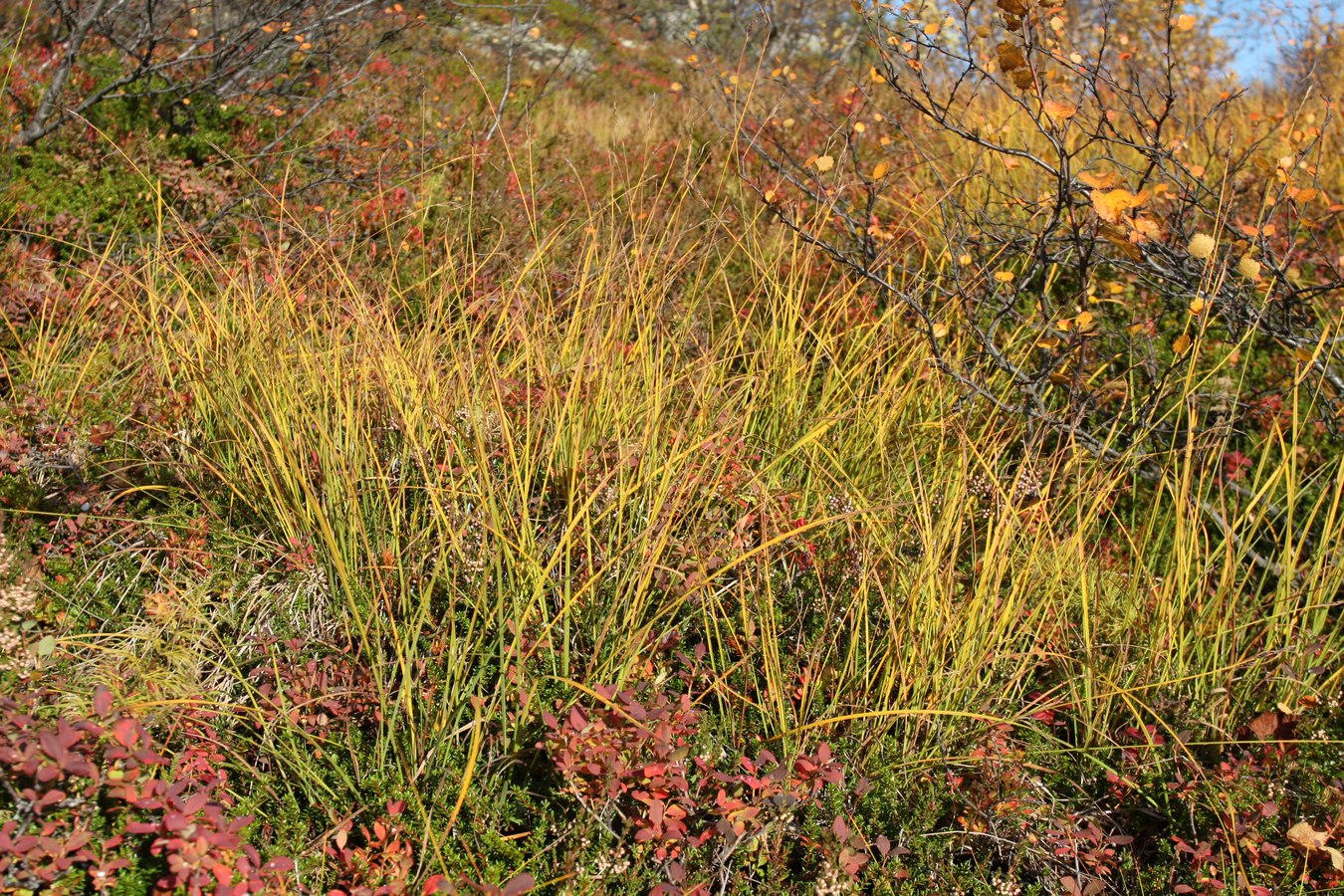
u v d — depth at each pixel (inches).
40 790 89.4
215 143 252.8
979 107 261.1
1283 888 108.6
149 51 250.4
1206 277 145.8
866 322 183.2
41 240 199.2
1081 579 130.9
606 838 104.2
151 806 90.3
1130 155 241.4
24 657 109.3
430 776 111.6
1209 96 269.6
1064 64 146.0
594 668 119.3
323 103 288.2
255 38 281.6
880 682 127.6
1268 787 117.6
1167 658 130.8
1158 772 121.5
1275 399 181.2
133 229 212.8
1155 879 111.5
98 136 229.8
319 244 167.8
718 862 104.1
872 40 163.3
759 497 141.9
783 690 122.2
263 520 141.7
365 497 134.3
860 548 136.6
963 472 135.5
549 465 134.1
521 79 431.8
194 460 147.6
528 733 113.8
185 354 149.9
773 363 169.0
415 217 226.5
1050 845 114.5
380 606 127.5
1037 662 133.2
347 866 99.0
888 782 116.9
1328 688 133.9
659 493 127.3
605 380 148.7
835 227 213.5
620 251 173.2
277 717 114.1
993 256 199.3
